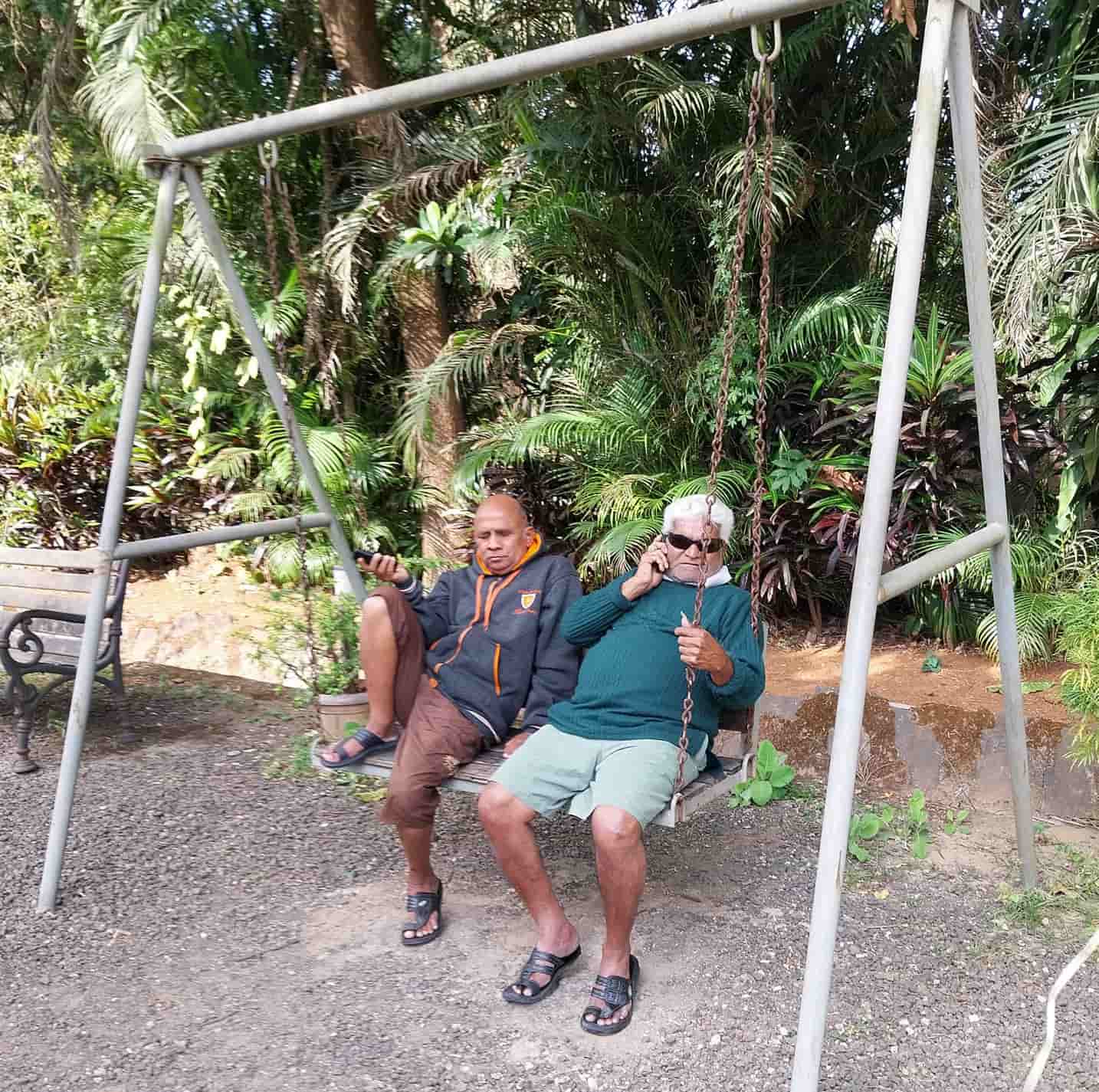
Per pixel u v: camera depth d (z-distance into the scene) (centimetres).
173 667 598
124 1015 258
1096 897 313
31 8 714
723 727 298
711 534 280
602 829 247
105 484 736
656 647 279
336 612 446
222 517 718
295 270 670
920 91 222
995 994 263
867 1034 247
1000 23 489
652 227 563
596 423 548
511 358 655
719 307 545
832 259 561
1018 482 478
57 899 316
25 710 425
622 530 496
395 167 622
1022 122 460
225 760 446
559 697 298
